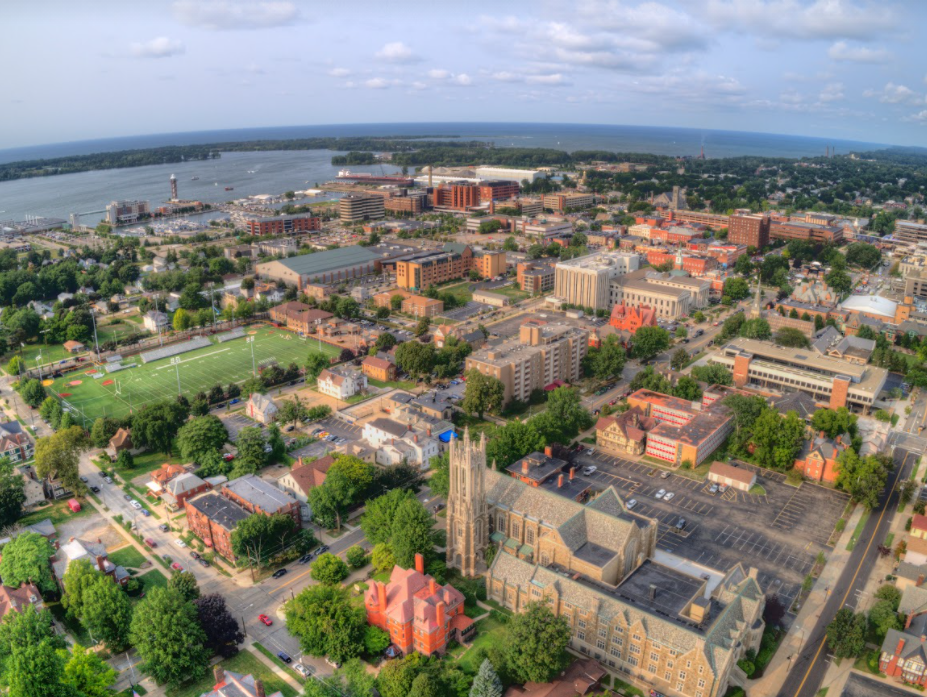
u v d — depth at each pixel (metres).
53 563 182.12
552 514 183.88
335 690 140.00
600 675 148.25
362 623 158.62
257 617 171.50
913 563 185.50
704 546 199.12
